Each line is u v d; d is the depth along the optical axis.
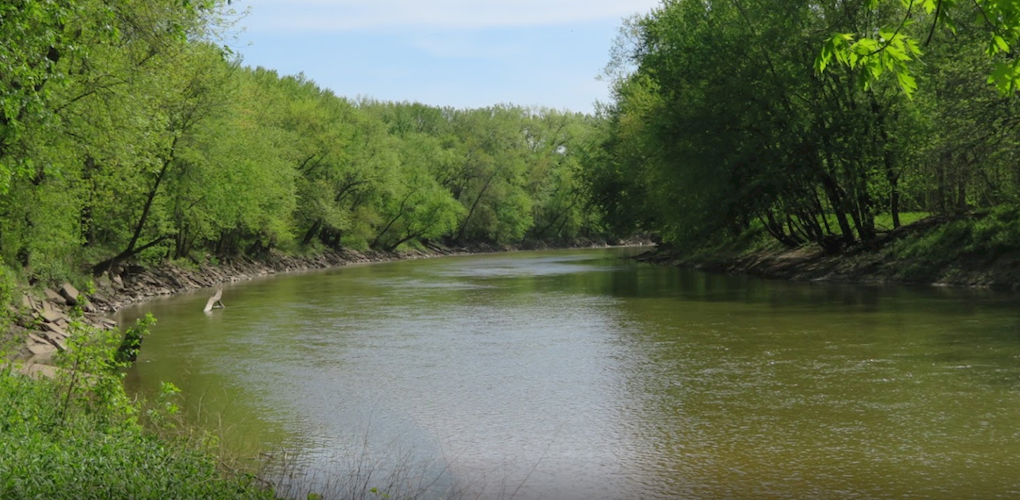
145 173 35.31
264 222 60.34
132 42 20.22
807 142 39.94
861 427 13.45
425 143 101.00
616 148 64.94
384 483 11.13
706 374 18.17
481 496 10.66
